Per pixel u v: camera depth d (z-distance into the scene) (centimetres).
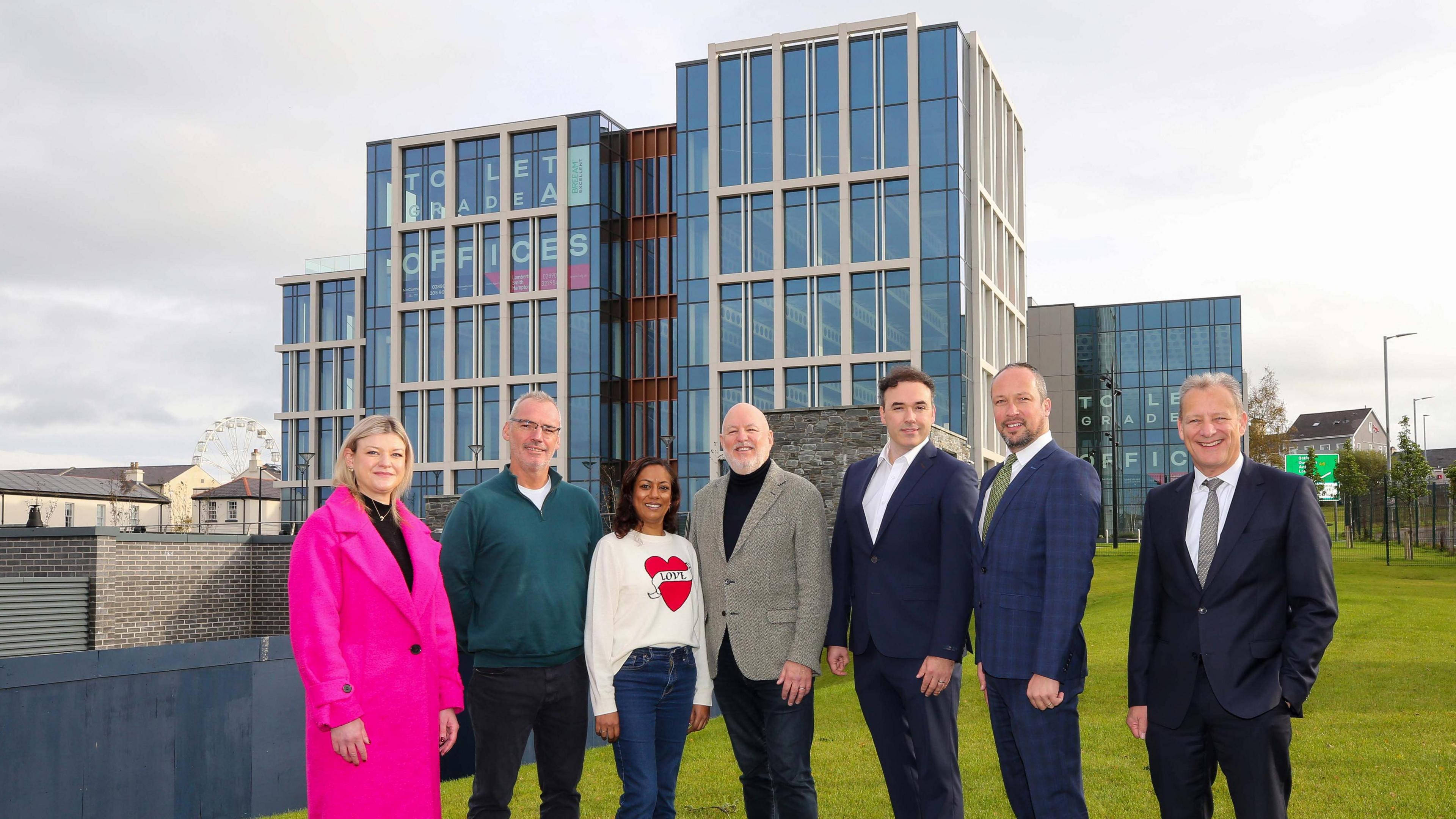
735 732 504
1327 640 365
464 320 4497
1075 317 5738
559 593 467
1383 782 654
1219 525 390
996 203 3784
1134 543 5322
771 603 488
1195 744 388
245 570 2142
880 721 467
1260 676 373
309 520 400
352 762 377
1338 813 592
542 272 4369
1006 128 3997
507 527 464
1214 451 389
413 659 402
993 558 435
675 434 4106
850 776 723
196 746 689
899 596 459
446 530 466
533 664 461
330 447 5762
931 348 3356
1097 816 600
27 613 1709
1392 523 4291
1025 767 425
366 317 5366
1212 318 5472
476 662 467
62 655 605
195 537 2033
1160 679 396
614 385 4281
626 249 4388
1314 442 11719
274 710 754
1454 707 893
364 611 394
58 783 597
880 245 3459
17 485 7894
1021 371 439
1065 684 412
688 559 492
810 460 1723
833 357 3472
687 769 767
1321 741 771
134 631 1891
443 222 4538
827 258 3519
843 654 491
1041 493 428
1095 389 5653
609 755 833
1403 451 3666
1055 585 413
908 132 3447
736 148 3653
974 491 462
